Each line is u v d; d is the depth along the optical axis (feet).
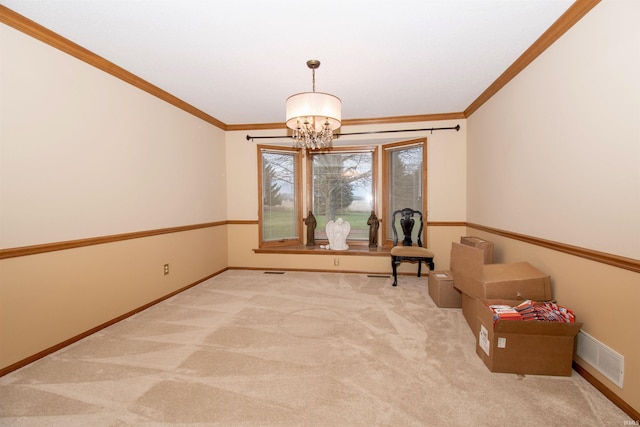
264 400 5.30
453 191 13.73
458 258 9.11
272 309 9.80
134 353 6.97
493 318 6.11
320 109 7.55
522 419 4.83
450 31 7.03
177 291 11.57
